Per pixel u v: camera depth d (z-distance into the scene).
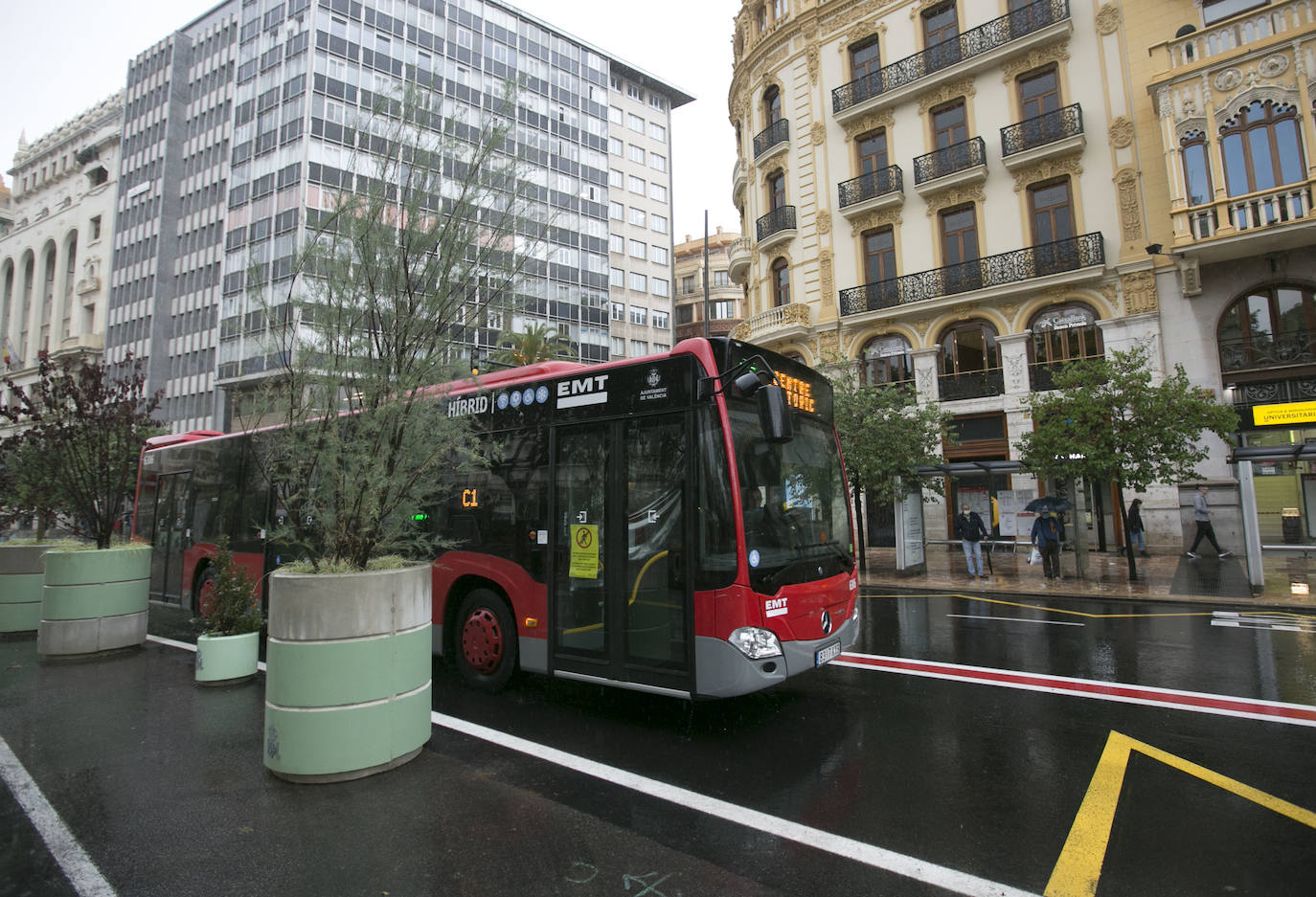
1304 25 15.86
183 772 4.25
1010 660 7.29
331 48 35.69
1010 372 20.00
